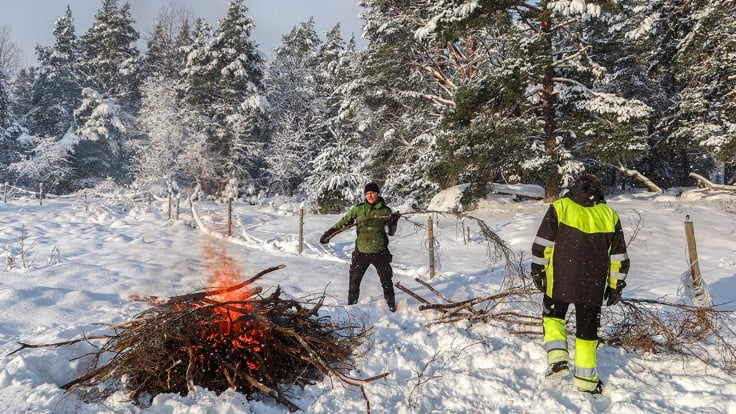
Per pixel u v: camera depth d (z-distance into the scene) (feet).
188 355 10.95
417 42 63.98
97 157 120.98
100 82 134.10
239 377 10.89
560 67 58.49
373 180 74.69
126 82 139.44
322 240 18.29
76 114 118.21
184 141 102.53
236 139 106.01
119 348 11.39
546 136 54.24
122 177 121.80
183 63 126.72
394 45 65.00
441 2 51.26
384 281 17.25
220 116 114.62
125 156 122.83
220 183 108.47
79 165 118.93
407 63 66.85
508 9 51.11
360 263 17.57
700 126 57.98
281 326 12.14
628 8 55.62
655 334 12.97
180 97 121.19
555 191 54.54
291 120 107.34
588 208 11.51
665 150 67.92
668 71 69.92
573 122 52.85
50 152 100.63
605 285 11.23
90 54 141.08
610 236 11.35
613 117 51.24
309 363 11.82
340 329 13.66
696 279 15.17
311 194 71.67
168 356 10.89
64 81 133.80
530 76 46.06
